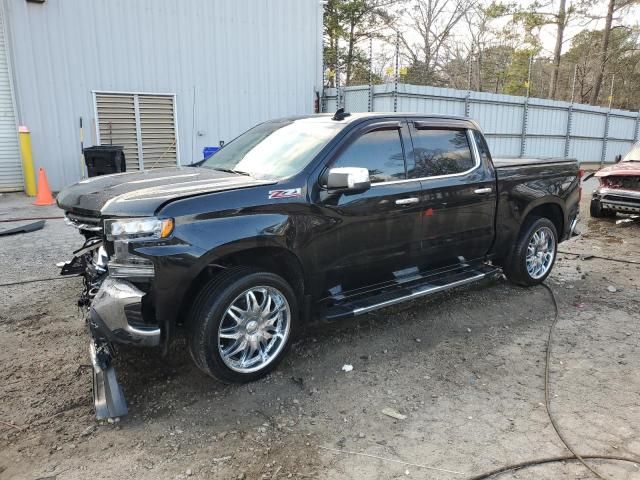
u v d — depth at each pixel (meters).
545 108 21.30
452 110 17.66
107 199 3.55
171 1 13.34
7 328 4.65
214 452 3.04
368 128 4.36
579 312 5.30
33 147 12.27
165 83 13.59
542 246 5.96
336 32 27.81
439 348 4.43
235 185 3.69
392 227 4.43
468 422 3.35
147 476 2.83
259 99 15.14
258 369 3.76
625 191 9.65
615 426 3.31
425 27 34.66
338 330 4.75
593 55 36.22
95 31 12.51
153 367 3.99
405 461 2.96
